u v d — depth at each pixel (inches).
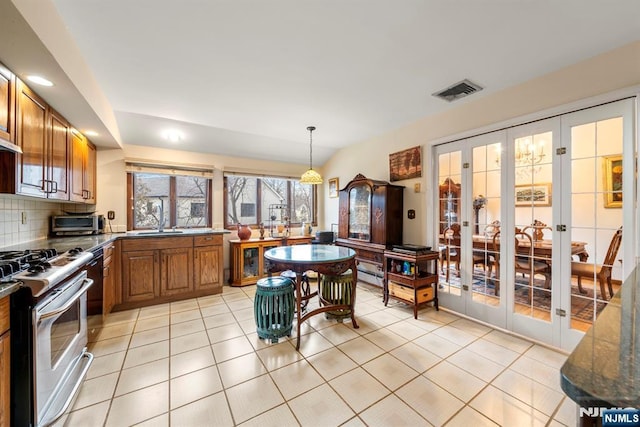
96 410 60.8
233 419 58.4
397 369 76.7
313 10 60.5
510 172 100.4
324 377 73.0
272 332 91.7
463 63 83.0
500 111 101.3
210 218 168.7
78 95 76.3
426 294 118.3
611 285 80.3
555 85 87.3
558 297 88.9
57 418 51.6
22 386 46.8
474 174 112.0
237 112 122.6
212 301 133.9
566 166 86.7
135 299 123.0
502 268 102.8
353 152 178.2
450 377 73.2
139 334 97.8
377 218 138.6
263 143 170.2
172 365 78.5
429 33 68.9
